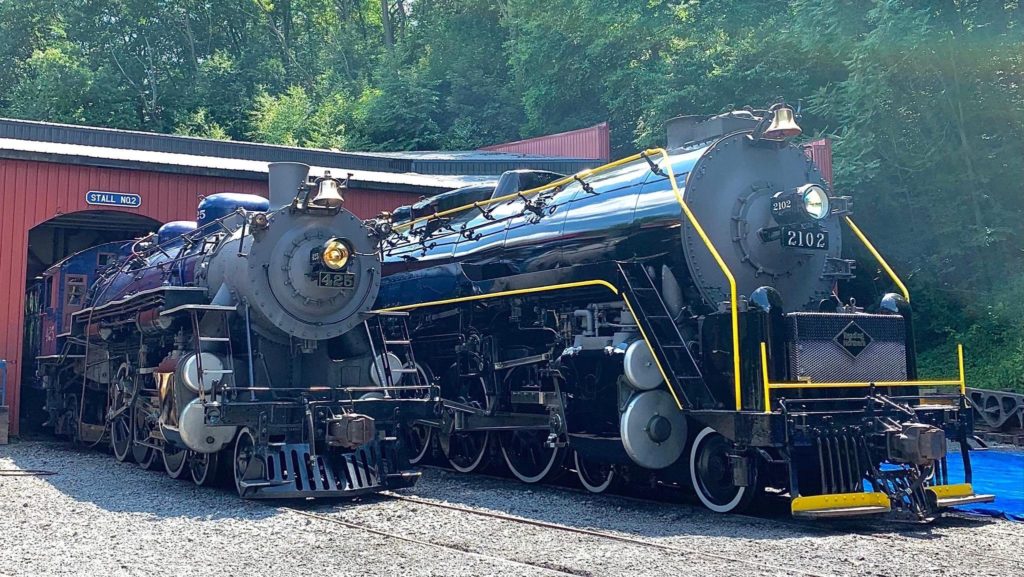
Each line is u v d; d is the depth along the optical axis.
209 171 18.95
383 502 9.23
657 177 9.59
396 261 13.34
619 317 9.77
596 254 10.00
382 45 57.88
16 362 17.00
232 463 10.26
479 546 6.93
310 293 10.27
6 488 9.99
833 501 7.76
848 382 8.48
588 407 9.93
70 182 17.75
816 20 23.62
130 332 12.56
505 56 44.78
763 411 7.93
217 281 10.75
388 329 13.05
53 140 21.11
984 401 16.14
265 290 10.12
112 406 12.94
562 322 10.19
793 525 7.90
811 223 9.21
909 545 6.98
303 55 55.97
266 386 10.35
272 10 55.66
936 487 8.20
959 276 24.31
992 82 22.83
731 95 27.88
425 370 12.72
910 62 22.27
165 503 8.99
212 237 11.65
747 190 9.35
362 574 6.00
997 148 23.55
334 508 8.85
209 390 9.61
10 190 17.17
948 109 23.14
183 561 6.35
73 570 6.03
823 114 24.61
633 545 6.96
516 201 11.88
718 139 9.48
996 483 10.70
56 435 17.55
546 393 10.20
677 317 9.05
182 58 51.22
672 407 9.18
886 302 9.16
